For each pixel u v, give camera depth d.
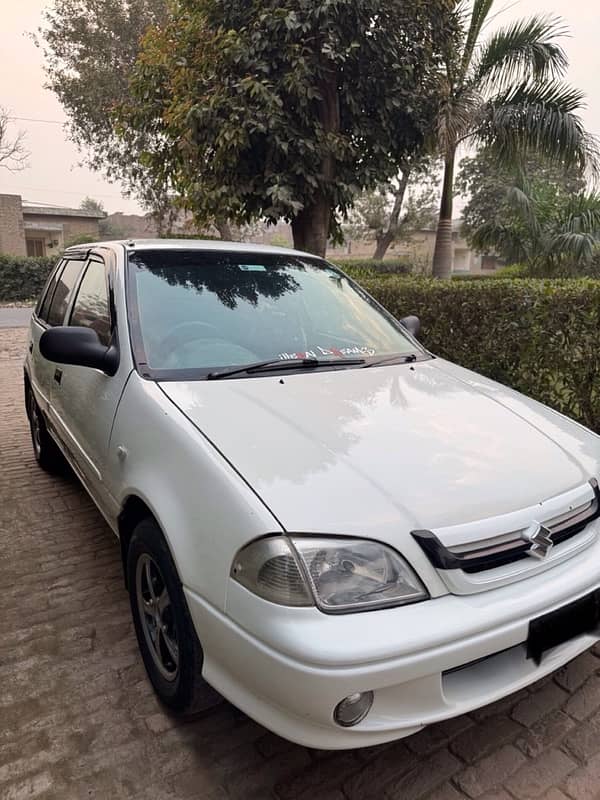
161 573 2.12
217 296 3.01
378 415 2.33
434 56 7.20
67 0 18.98
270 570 1.67
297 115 6.80
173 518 1.97
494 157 8.63
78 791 1.94
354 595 1.65
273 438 2.05
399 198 24.48
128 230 46.47
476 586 1.78
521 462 2.14
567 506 2.05
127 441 2.38
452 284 5.36
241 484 1.83
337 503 1.78
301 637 1.58
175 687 2.12
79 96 19.31
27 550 3.54
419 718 1.70
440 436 2.22
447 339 5.27
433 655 1.65
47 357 2.59
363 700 1.63
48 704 2.32
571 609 1.95
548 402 4.59
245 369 2.62
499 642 1.76
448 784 1.97
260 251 3.49
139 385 2.45
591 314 4.25
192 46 7.04
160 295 2.88
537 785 1.96
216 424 2.12
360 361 2.96
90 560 3.42
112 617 2.88
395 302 5.80
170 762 2.06
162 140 8.16
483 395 2.73
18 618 2.87
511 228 10.28
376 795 1.93
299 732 1.65
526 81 7.98
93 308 3.19
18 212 30.22
